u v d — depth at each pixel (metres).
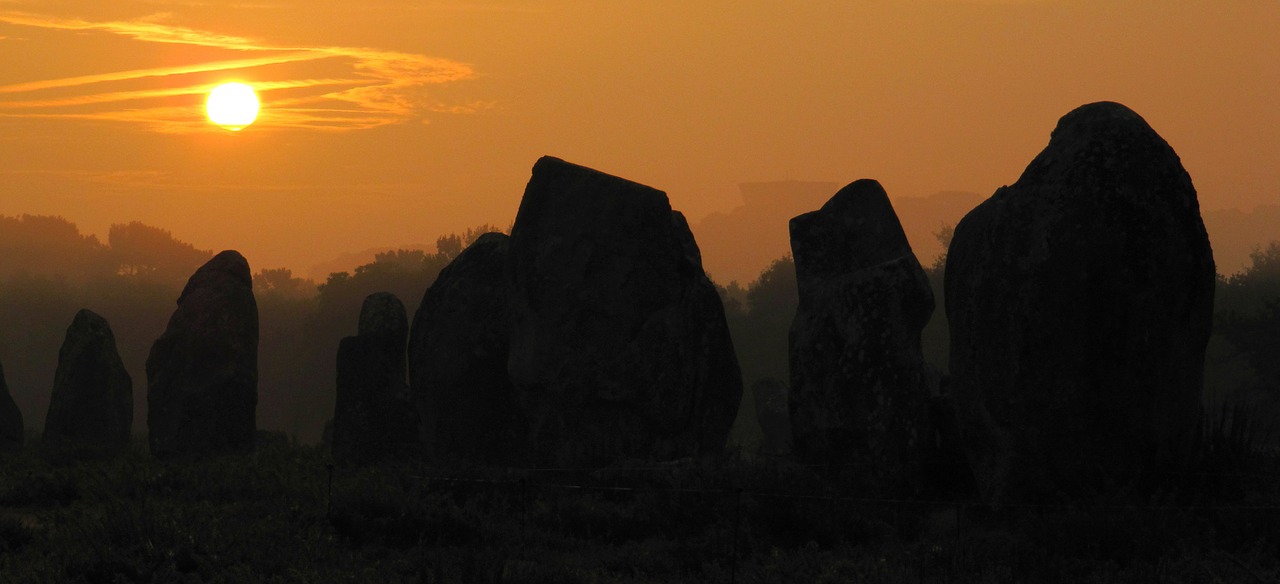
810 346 17.89
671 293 21.31
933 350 65.88
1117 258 14.52
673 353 20.98
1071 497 14.52
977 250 15.39
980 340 15.20
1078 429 14.55
